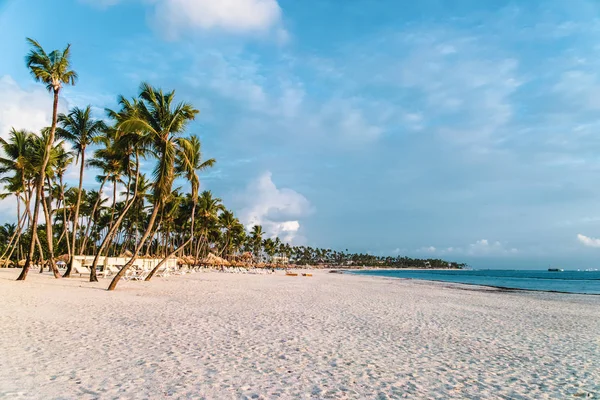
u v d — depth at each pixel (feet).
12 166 86.12
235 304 47.47
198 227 190.49
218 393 16.75
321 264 646.33
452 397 17.37
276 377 19.30
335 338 29.12
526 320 43.24
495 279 224.12
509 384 19.51
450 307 53.21
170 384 17.70
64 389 16.63
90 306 41.32
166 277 102.06
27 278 75.82
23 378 17.84
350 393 17.39
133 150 78.64
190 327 31.37
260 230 311.27
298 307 46.50
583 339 32.68
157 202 63.00
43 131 80.18
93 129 80.53
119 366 20.25
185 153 68.03
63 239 160.45
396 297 65.46
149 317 35.65
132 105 66.74
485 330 35.53
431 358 24.36
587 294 93.50
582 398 17.63
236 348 24.95
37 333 27.32
